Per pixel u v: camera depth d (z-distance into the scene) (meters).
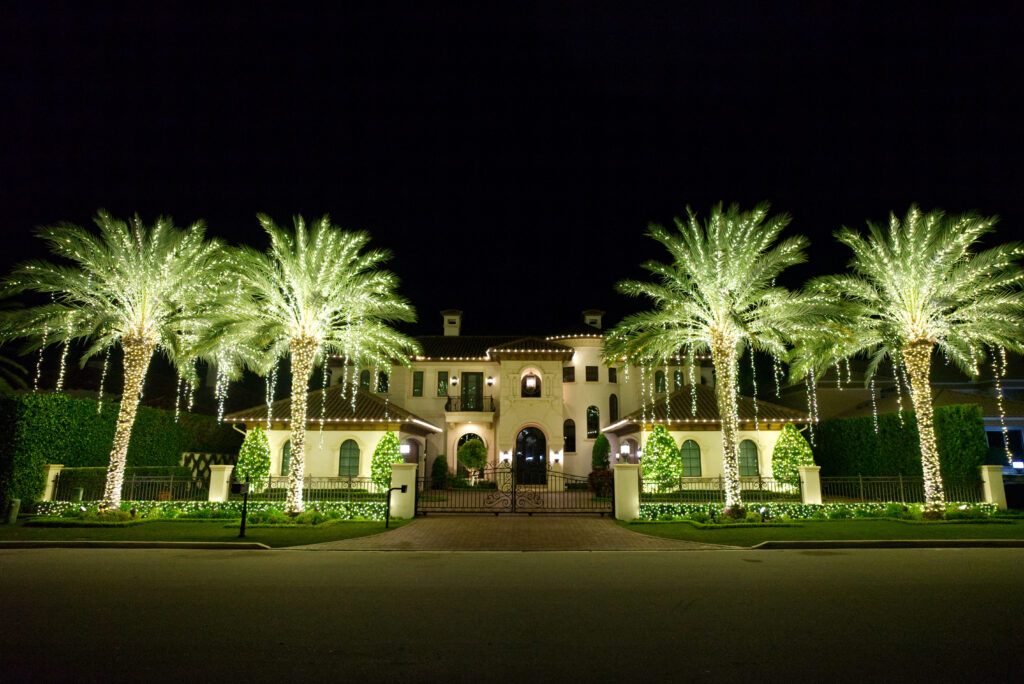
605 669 4.77
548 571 9.58
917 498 20.09
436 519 17.28
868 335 18.16
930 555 11.40
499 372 31.67
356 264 19.06
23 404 17.05
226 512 17.33
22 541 12.54
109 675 4.61
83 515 16.02
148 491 19.75
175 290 17.70
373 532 14.61
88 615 6.50
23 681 4.47
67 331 17.39
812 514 17.92
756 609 6.83
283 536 13.77
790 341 18.12
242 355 20.22
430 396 31.92
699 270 17.83
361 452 24.19
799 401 33.38
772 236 17.69
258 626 6.05
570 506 20.41
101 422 20.05
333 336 19.48
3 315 16.41
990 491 18.52
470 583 8.51
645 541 13.21
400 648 5.32
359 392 27.27
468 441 27.53
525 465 29.56
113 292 17.22
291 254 17.97
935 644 5.43
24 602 7.15
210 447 26.61
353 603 7.14
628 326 18.72
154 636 5.68
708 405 24.97
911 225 17.38
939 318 17.84
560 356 29.67
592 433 31.16
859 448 24.89
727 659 5.02
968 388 31.16
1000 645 5.39
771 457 23.34
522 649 5.29
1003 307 17.14
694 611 6.74
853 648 5.31
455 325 37.69
